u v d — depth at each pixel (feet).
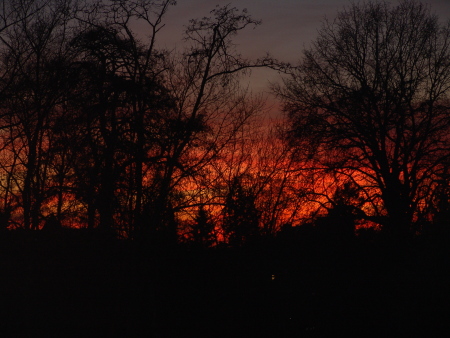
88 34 112.37
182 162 112.37
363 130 155.84
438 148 152.76
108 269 93.66
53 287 91.66
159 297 92.68
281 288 105.19
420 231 113.80
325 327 102.01
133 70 110.42
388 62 163.32
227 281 99.14
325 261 108.37
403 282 99.96
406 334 92.53
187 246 97.45
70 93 110.22
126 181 101.14
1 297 89.10
